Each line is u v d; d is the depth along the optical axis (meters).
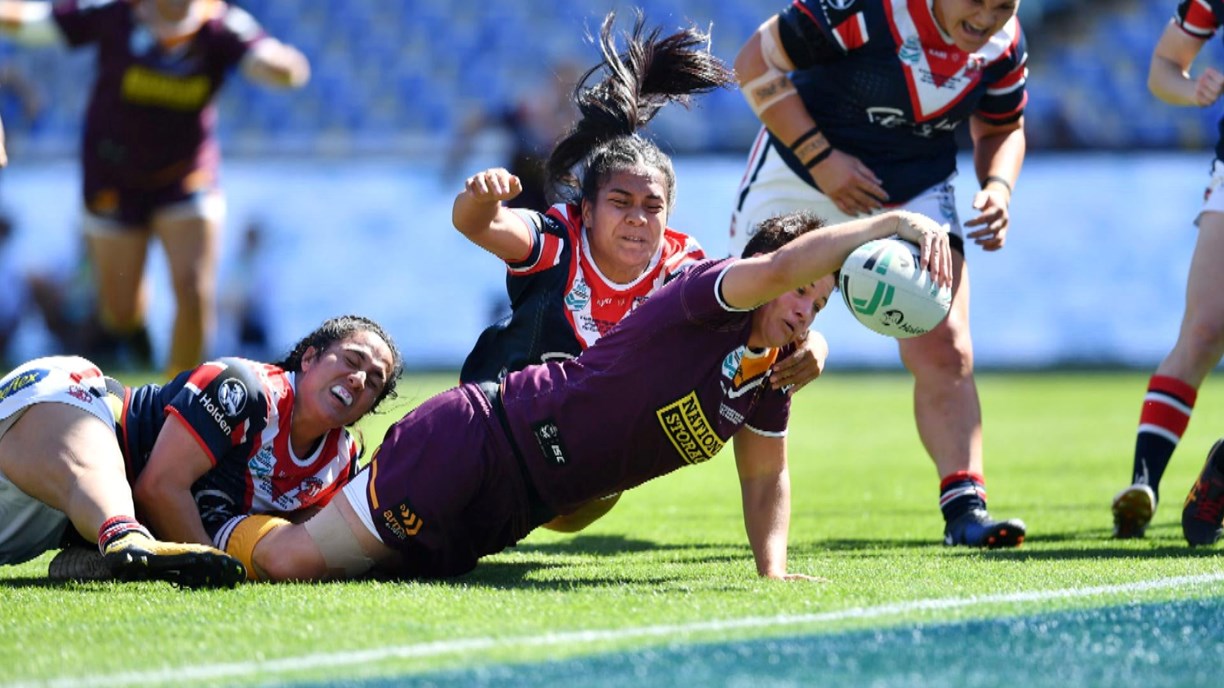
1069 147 65.38
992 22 18.75
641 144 15.10
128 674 9.59
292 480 15.08
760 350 13.34
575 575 14.96
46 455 14.11
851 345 63.78
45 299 58.12
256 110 71.38
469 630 10.91
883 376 60.09
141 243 33.28
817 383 57.06
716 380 13.09
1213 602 12.28
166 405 14.57
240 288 58.88
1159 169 57.22
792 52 19.64
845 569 15.15
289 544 13.99
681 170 57.81
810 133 19.81
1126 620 11.45
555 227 15.06
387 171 59.44
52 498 14.18
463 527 14.03
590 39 19.56
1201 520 17.73
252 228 59.25
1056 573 14.34
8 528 14.73
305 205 59.38
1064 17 70.19
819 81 20.20
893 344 63.53
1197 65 64.19
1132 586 13.21
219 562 12.96
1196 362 19.02
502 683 9.27
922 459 32.84
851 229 11.95
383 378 15.05
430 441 13.80
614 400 13.24
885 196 19.72
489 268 57.94
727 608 11.90
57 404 14.32
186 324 33.06
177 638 10.69
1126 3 70.56
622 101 16.72
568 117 18.77
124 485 14.09
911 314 11.68
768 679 9.40
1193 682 9.45
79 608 12.12
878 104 19.80
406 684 9.24
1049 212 57.97
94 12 31.89
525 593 12.85
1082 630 11.04
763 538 14.55
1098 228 57.50
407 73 71.69
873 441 37.06
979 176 21.09
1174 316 56.88
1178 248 56.81
